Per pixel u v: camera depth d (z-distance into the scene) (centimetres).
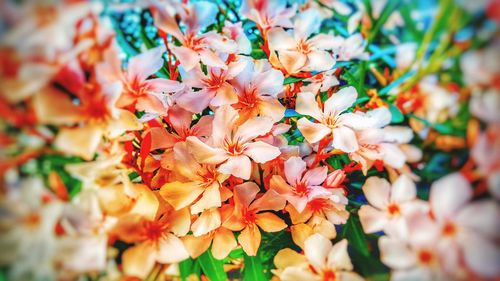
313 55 18
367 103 18
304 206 17
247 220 18
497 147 12
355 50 18
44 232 12
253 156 17
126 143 16
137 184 16
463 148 15
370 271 16
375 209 16
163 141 17
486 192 13
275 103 18
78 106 13
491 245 12
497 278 12
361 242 17
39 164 13
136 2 14
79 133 13
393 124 17
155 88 16
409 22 16
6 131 12
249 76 18
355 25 18
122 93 15
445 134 15
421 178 17
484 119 13
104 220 14
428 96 15
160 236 16
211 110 20
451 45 14
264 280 17
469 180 13
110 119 13
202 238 17
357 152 17
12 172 12
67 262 13
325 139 18
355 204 19
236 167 16
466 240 13
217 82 18
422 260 14
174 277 16
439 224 13
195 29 16
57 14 11
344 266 16
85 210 13
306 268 17
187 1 16
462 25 13
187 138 16
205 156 16
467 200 13
